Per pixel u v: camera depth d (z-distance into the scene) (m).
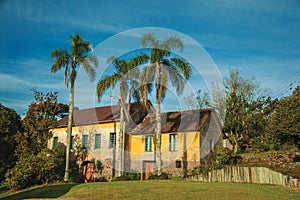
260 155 24.50
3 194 22.34
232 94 31.33
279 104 19.94
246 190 15.02
